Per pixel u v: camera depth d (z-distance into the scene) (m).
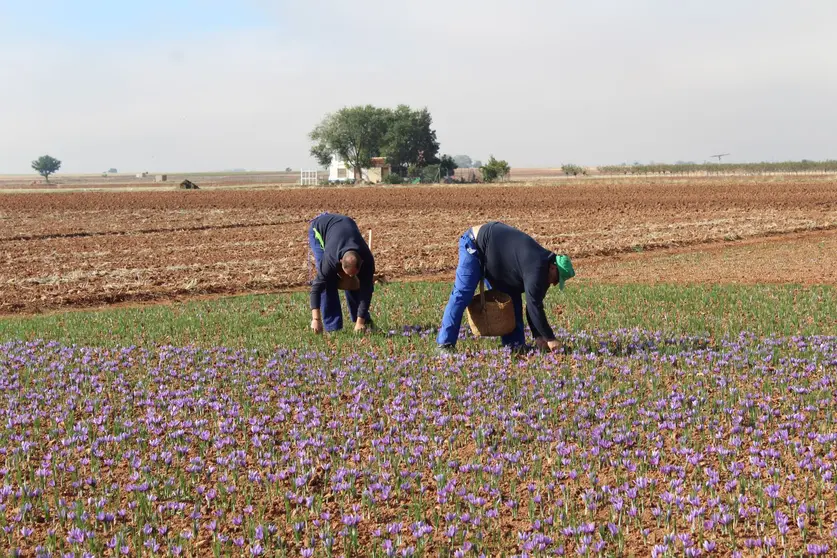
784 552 5.25
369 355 10.88
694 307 14.63
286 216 46.97
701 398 8.34
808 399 8.43
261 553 5.48
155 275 22.66
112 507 6.47
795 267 21.33
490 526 5.95
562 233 32.25
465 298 10.66
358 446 7.61
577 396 8.70
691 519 5.68
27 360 11.16
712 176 106.75
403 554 5.32
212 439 7.95
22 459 7.48
